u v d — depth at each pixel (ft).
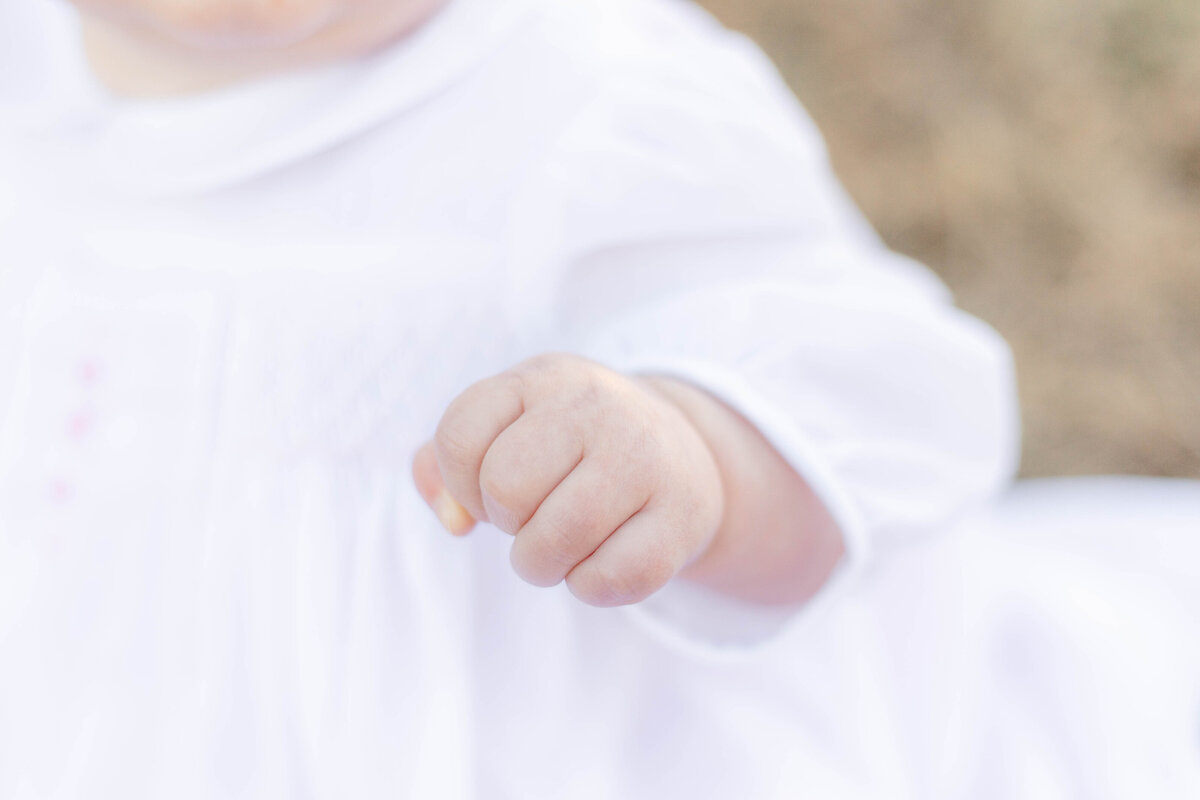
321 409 1.61
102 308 1.64
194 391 1.62
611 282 1.65
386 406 1.61
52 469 1.64
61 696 1.62
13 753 1.62
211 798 1.59
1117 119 3.47
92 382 1.64
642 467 1.45
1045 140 3.46
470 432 1.44
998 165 3.42
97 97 1.70
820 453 1.59
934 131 3.49
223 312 1.62
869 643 1.78
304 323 1.62
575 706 1.64
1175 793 1.81
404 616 1.61
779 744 1.67
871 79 3.56
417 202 1.62
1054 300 3.33
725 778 1.66
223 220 1.65
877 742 1.71
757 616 1.64
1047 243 3.39
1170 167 3.46
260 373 1.62
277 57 1.61
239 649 1.61
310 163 1.64
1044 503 2.34
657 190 1.62
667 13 1.79
